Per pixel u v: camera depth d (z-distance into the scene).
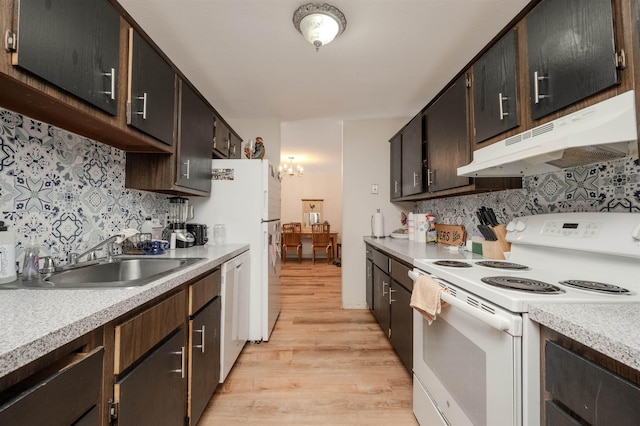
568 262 1.17
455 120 1.80
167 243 1.94
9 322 0.63
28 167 1.12
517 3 1.48
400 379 1.88
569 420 0.68
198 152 2.03
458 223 2.46
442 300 1.17
